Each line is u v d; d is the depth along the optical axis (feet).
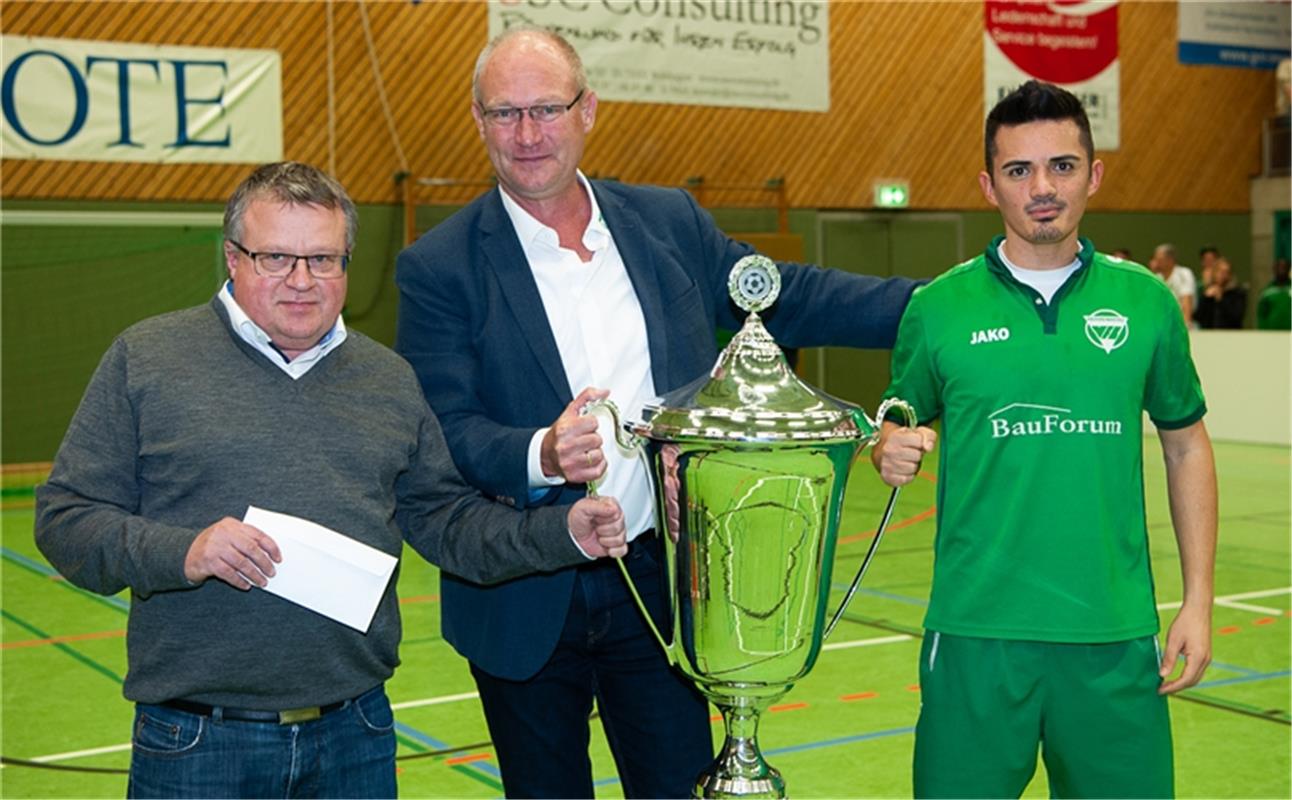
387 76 41.22
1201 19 54.75
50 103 36.68
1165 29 54.13
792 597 6.31
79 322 37.45
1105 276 8.32
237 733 7.32
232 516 7.24
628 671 8.73
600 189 8.88
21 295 36.76
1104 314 8.20
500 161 8.19
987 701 8.23
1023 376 8.19
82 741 15.16
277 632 7.29
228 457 7.27
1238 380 41.52
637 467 8.45
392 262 41.68
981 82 50.67
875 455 8.07
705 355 8.69
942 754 8.37
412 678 17.83
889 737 14.90
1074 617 8.10
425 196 42.09
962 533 8.34
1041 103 7.91
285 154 39.99
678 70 44.96
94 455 7.26
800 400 6.25
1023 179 7.98
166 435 7.28
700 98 45.42
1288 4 56.59
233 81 38.96
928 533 29.27
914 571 24.67
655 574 8.61
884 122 48.93
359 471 7.53
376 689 7.90
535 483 7.72
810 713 15.81
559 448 6.66
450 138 42.19
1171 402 8.46
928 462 43.04
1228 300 46.73
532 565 7.46
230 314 7.53
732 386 6.34
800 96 47.21
